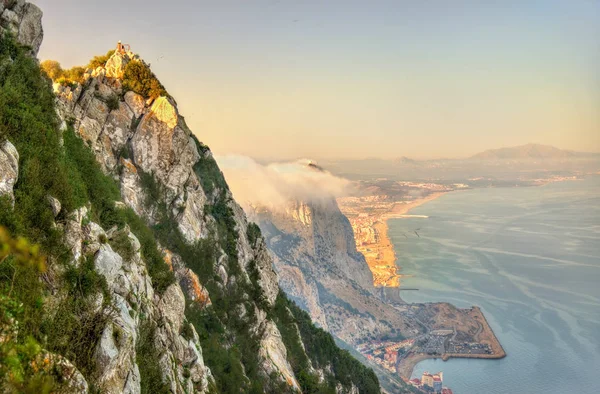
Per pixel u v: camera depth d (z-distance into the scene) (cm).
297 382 8425
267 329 8525
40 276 2675
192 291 7106
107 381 2619
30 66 4644
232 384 6131
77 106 7106
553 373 19962
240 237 9300
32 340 2295
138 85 7938
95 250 3228
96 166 5284
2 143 2914
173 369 3794
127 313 3147
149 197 7444
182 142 8144
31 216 2881
